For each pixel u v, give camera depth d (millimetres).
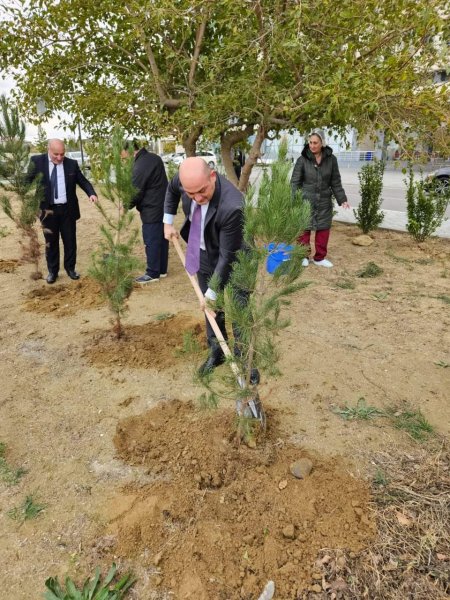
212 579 1907
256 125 6316
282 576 1915
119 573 1965
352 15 4086
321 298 4984
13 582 1937
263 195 2008
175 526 2160
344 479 2395
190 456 2580
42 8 5738
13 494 2391
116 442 2752
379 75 4148
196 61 5645
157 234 5262
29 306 4762
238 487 2350
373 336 4070
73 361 3684
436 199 7332
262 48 4691
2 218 9664
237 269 2102
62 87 6273
